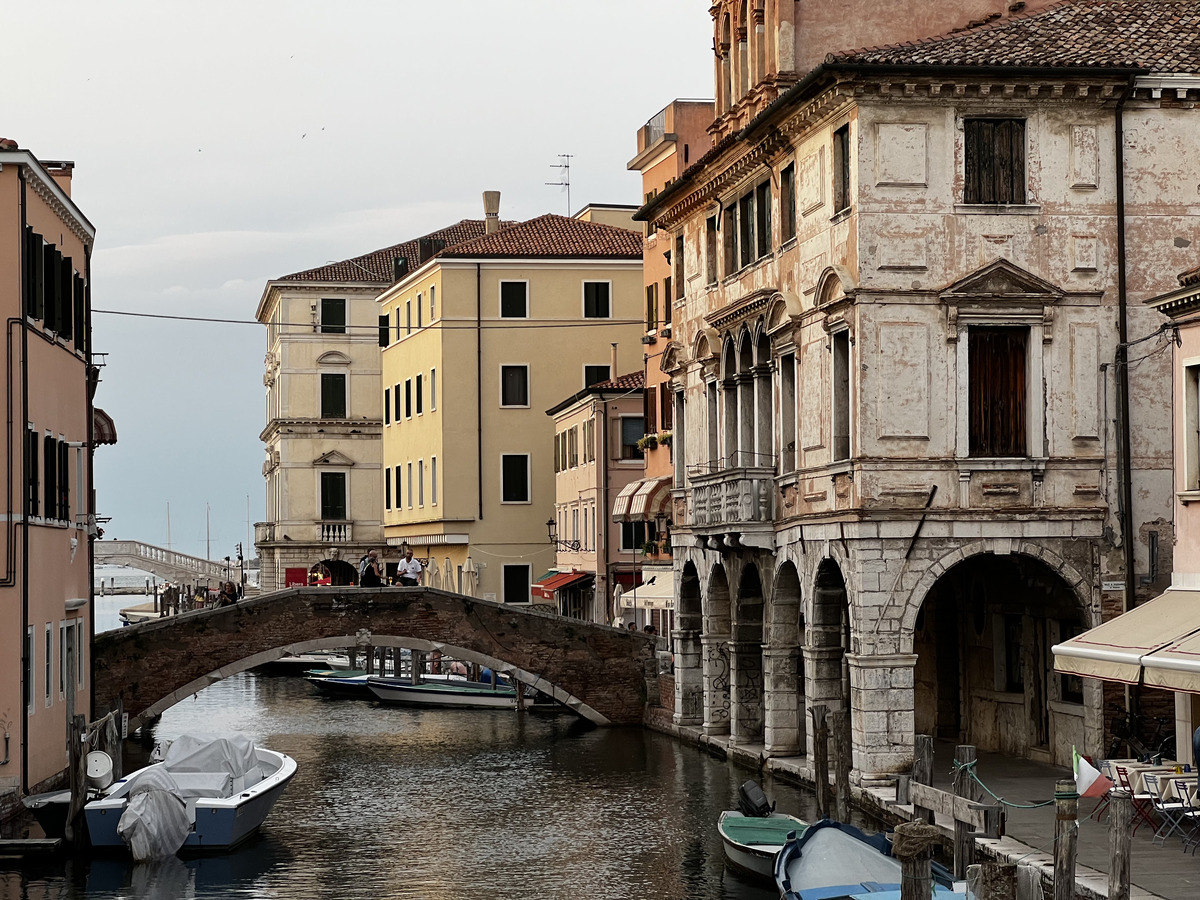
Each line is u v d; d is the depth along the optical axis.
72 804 25.62
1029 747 29.77
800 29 33.06
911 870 16.36
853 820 25.94
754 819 25.05
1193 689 20.61
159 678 39.91
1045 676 29.39
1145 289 27.78
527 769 35.28
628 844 26.00
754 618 34.78
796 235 30.75
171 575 86.88
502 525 63.47
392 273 80.69
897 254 27.33
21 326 26.69
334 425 79.38
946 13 33.44
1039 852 20.67
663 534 47.56
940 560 27.41
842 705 30.02
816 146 29.47
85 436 33.84
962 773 21.41
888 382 27.30
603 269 63.97
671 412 44.28
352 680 56.81
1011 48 28.09
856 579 27.48
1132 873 19.33
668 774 33.47
